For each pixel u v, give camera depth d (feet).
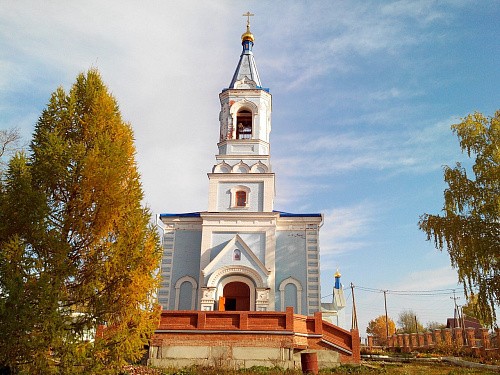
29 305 36.11
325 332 66.80
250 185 94.63
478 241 77.25
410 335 134.82
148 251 44.65
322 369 59.98
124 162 47.47
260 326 61.52
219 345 60.49
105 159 45.70
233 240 87.04
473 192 81.61
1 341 35.27
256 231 90.07
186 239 94.58
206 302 82.69
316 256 91.20
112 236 45.47
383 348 141.18
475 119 87.30
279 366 58.70
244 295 88.07
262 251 88.48
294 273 90.27
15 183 42.04
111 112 50.03
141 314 43.93
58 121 48.01
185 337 61.00
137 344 43.34
